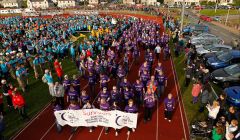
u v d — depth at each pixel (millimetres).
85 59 20250
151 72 18688
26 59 20250
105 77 13922
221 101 11258
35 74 18016
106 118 10750
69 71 19828
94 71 16062
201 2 105188
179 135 10922
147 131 11258
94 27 37281
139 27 32781
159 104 13758
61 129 11352
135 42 23031
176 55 23109
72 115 10789
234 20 54781
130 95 12180
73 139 10742
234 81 14969
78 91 13766
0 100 12242
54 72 19641
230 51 18297
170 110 11578
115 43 22953
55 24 38125
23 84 15602
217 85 15812
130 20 42625
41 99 14672
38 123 12078
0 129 10078
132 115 10500
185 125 11672
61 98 12875
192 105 13484
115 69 17281
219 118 10562
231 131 9227
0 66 17078
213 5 96250
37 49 22609
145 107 11531
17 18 47562
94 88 14711
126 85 12656
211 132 10344
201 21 51875
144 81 13781
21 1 141500
